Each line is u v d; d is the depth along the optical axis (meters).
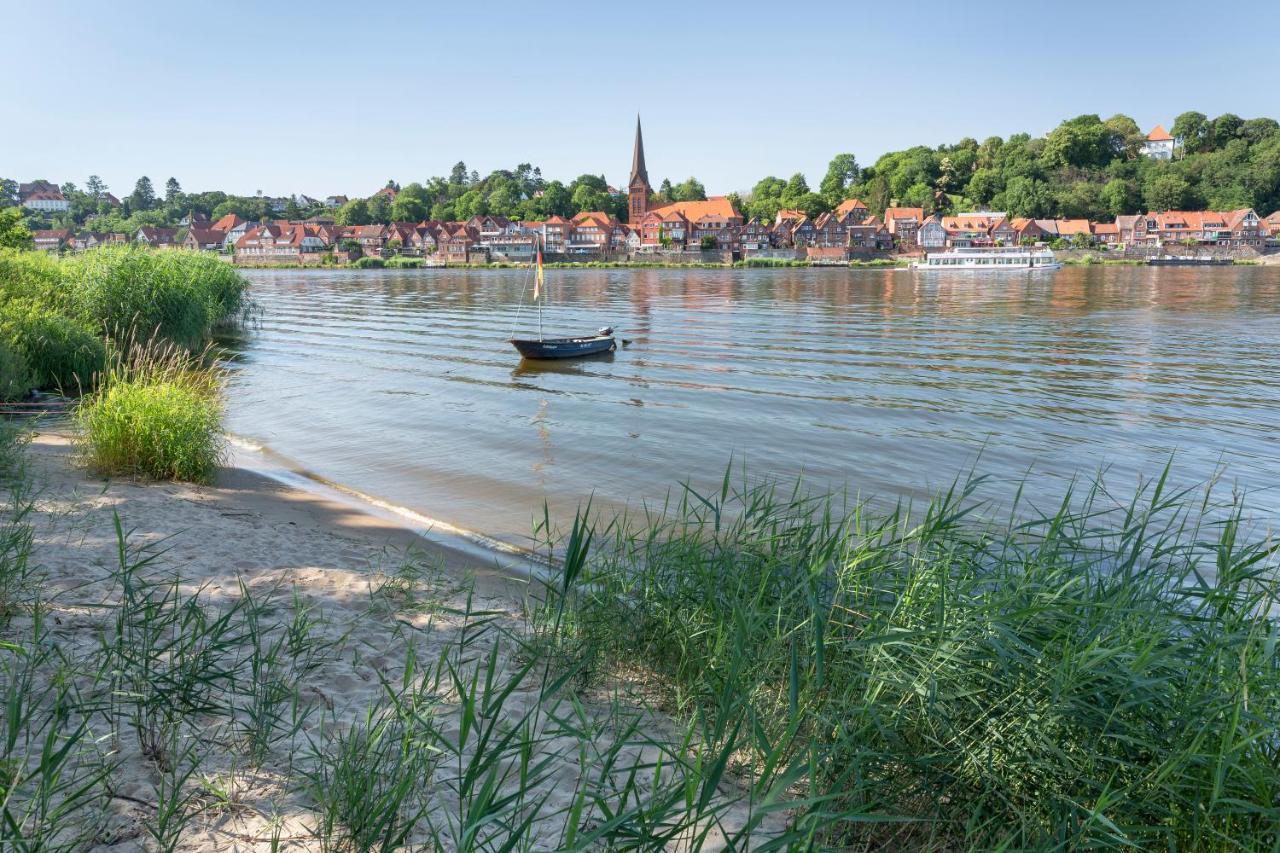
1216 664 4.40
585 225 196.00
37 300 23.28
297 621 6.16
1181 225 191.25
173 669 4.90
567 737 5.14
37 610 4.70
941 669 4.55
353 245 198.38
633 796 4.42
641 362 33.22
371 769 4.21
